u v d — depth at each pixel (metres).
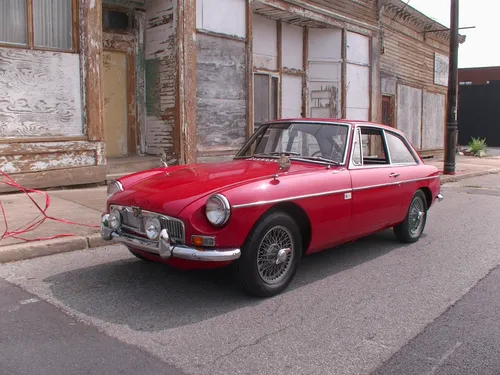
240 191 3.90
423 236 7.02
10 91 8.12
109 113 10.80
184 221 3.76
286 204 4.28
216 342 3.41
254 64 13.23
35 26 8.37
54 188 8.67
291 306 4.12
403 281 4.89
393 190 5.65
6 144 8.01
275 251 4.25
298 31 14.75
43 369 2.97
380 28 17.11
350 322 3.83
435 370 3.11
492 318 3.97
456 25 15.33
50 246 5.44
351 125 5.28
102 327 3.60
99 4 8.97
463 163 21.55
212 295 4.31
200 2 10.66
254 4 12.01
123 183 4.70
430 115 22.53
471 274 5.18
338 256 5.80
